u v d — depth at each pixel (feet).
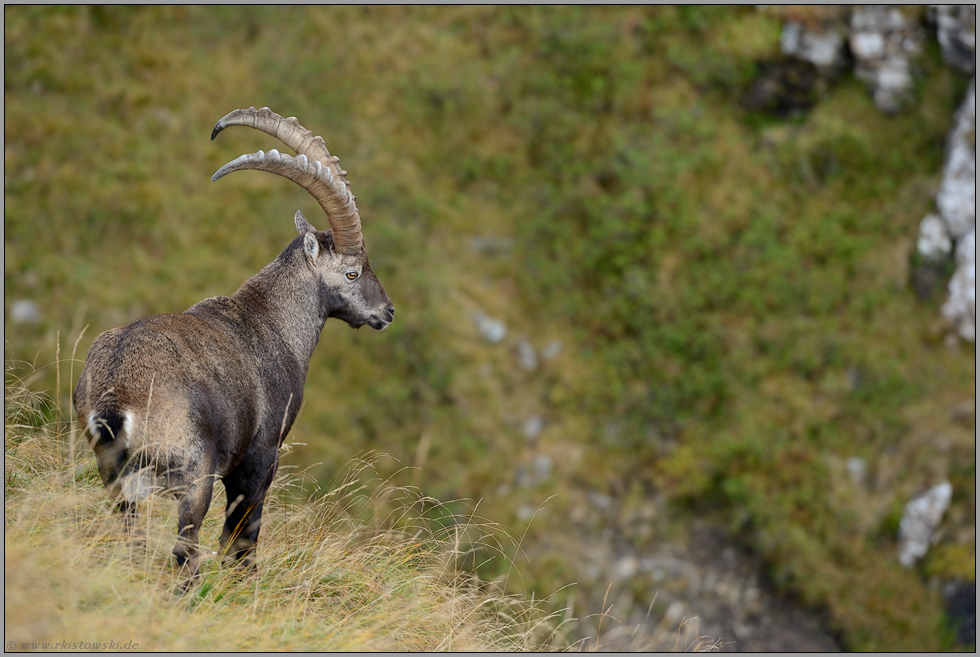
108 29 191.62
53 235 165.48
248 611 50.78
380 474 148.77
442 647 55.01
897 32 187.52
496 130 193.77
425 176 188.44
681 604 143.33
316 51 199.41
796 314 170.91
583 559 146.30
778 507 153.48
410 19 205.98
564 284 177.47
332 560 60.18
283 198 182.19
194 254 170.60
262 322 59.67
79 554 46.03
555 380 167.43
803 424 160.66
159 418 47.21
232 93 192.13
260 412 56.59
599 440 161.68
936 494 153.58
